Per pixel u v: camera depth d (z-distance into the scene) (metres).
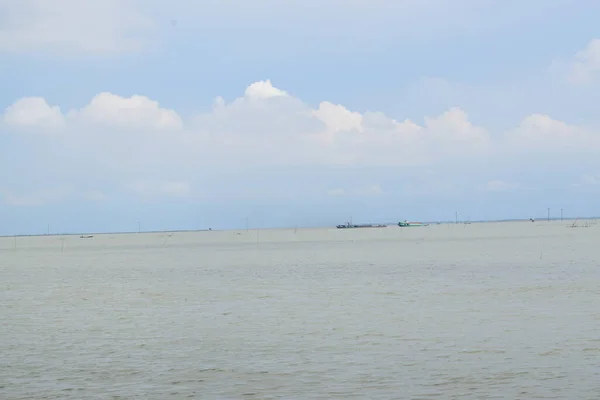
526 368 26.27
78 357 29.70
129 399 23.16
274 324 37.88
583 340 31.08
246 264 97.00
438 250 125.00
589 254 98.19
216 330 36.28
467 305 43.91
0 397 23.53
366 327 36.12
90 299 52.59
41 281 72.44
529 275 65.50
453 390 23.62
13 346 32.38
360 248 145.50
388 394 23.33
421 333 33.94
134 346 32.12
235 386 24.64
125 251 164.75
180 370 27.11
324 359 28.56
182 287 61.69
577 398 22.44
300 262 98.81
